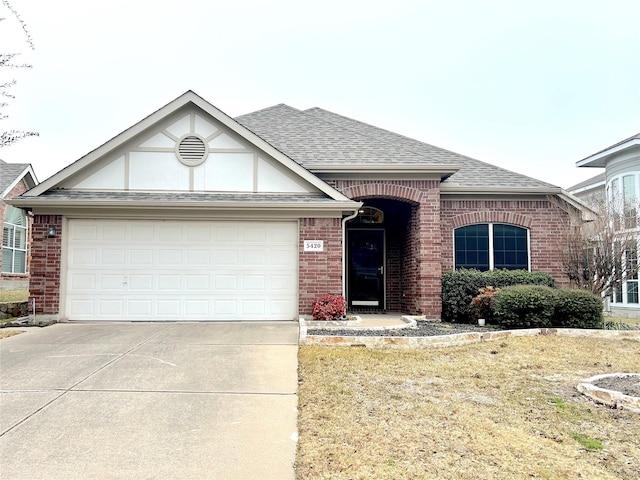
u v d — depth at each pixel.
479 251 13.41
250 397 5.75
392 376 6.83
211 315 11.18
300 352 8.05
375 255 14.69
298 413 5.25
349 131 14.86
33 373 6.63
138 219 11.19
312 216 11.37
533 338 9.88
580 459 4.19
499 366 7.60
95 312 11.02
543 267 13.33
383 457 4.14
